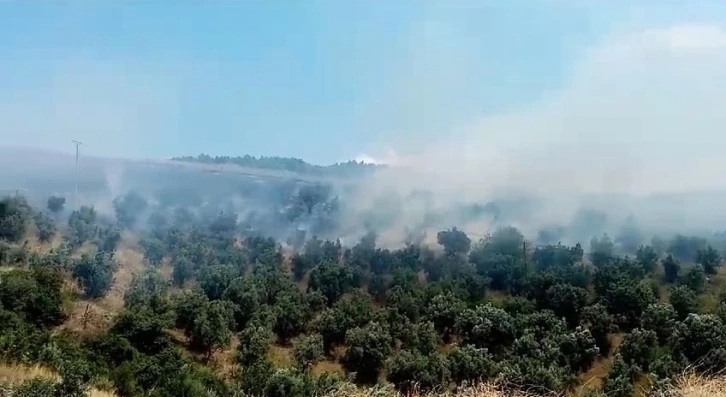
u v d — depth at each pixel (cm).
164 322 3291
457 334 4153
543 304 4600
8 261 4184
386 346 3688
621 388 2995
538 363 3291
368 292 5134
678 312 4116
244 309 4294
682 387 1589
